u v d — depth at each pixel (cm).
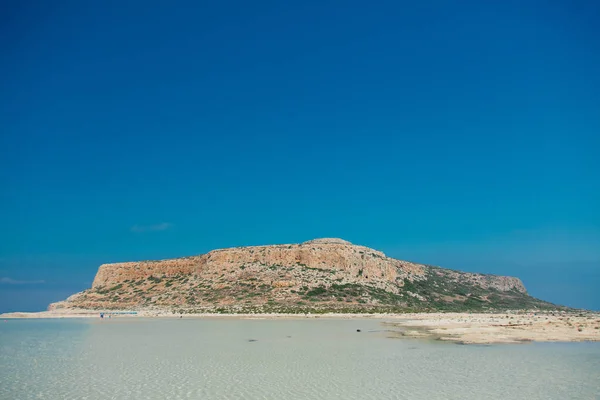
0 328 6981
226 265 13575
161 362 3334
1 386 2545
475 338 4766
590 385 2486
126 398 2262
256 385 2522
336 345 4331
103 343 4644
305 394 2314
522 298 15550
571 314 11469
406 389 2411
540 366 3070
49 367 3153
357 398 2231
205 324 7344
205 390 2409
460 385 2498
